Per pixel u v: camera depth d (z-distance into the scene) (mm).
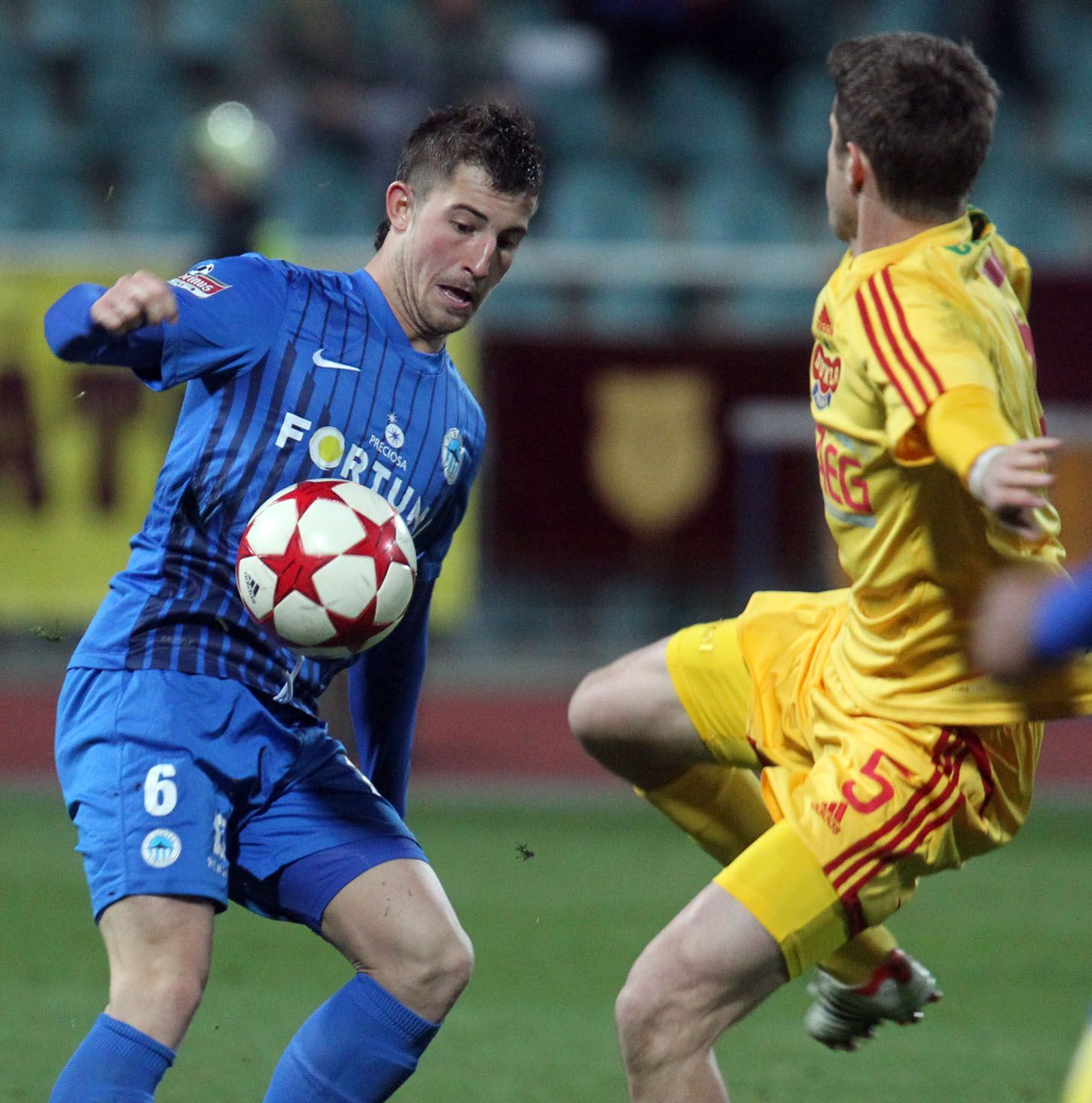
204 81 49281
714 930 10789
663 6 50500
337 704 24297
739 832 13953
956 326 10438
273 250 27953
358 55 44562
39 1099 14055
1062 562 11766
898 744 11125
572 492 35844
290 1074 11172
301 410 11289
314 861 11211
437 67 43000
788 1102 14805
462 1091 14883
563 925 21250
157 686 10977
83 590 34562
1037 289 35094
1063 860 25734
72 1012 16922
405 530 11172
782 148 49344
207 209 27641
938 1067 15914
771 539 36000
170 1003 10273
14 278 34156
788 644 12594
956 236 11109
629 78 50875
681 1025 10766
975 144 10953
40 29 50156
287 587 10742
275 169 41375
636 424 35844
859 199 11281
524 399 35719
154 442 34500
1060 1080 15516
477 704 36719
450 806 28766
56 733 11414
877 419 10789
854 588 11609
